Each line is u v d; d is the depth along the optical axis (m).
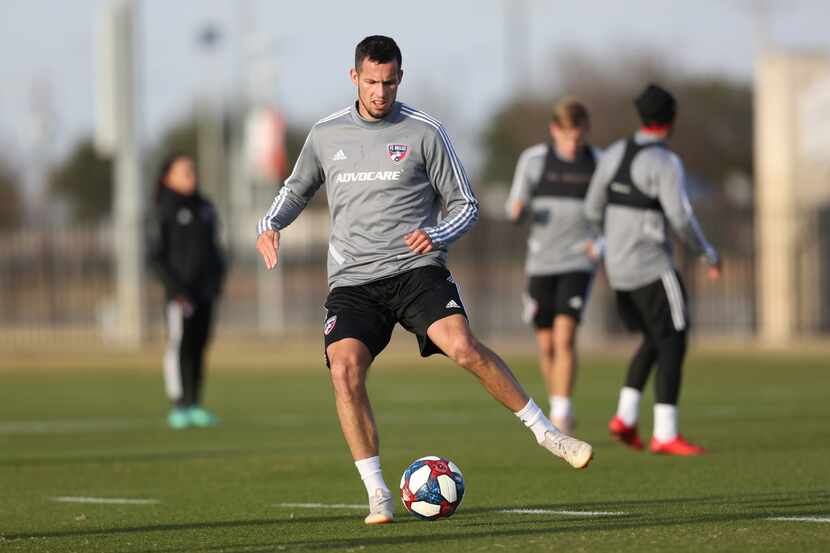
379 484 24.23
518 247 105.50
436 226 24.27
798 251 95.38
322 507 27.59
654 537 22.03
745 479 30.91
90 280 124.56
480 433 45.25
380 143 24.75
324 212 157.62
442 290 24.38
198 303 49.75
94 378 77.44
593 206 37.94
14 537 24.14
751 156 192.75
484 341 99.12
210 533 24.06
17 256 120.12
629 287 37.16
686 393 60.84
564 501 27.55
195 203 49.72
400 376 76.38
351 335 24.31
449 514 24.62
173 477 34.53
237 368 83.19
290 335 109.75
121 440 45.12
